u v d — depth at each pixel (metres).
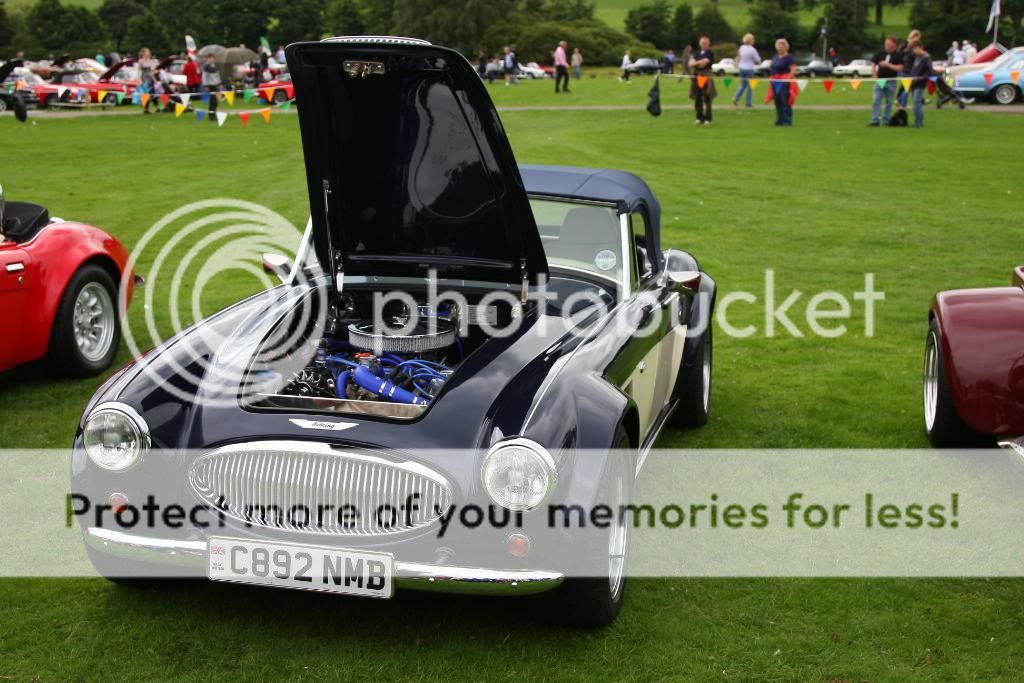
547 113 25.31
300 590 3.44
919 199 13.05
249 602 3.71
